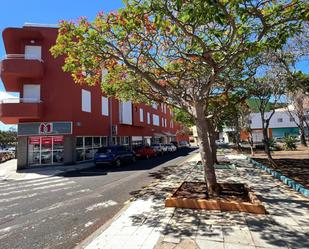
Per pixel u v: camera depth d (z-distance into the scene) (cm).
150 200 768
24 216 701
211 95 1248
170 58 955
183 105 811
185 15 576
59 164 2128
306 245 434
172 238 476
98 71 1016
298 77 1117
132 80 1088
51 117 2128
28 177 1616
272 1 652
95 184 1181
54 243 509
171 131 6225
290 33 616
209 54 718
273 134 5022
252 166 1488
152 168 1709
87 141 2416
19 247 495
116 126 2900
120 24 713
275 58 1101
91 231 568
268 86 1311
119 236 497
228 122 2667
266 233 486
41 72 2088
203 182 915
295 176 1044
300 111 2775
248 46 659
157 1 606
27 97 2120
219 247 432
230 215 591
